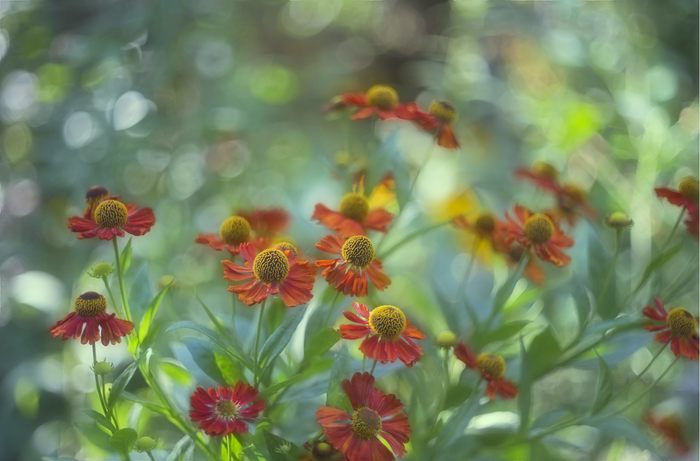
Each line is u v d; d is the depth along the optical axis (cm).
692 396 137
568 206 117
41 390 150
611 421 103
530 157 173
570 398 148
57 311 150
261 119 207
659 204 143
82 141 156
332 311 100
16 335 153
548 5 178
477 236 112
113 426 94
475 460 104
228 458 94
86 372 151
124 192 161
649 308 102
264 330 102
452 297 128
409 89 281
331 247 96
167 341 109
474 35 197
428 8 277
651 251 141
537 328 110
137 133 160
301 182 195
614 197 141
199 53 181
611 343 107
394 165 111
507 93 189
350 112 118
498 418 107
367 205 106
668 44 162
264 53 266
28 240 158
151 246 163
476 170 189
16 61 158
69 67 159
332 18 295
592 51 160
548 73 187
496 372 100
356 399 91
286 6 265
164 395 98
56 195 157
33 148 158
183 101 178
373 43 288
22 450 148
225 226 100
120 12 161
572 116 151
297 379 95
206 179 183
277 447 93
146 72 163
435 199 181
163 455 101
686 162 147
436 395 105
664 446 130
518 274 105
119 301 118
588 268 108
